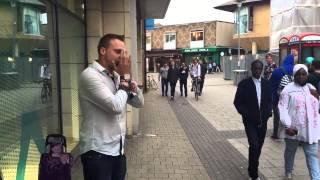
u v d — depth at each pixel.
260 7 31.16
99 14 5.64
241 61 21.66
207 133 6.84
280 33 22.05
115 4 6.02
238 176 4.29
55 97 3.79
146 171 4.46
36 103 3.21
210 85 19.67
